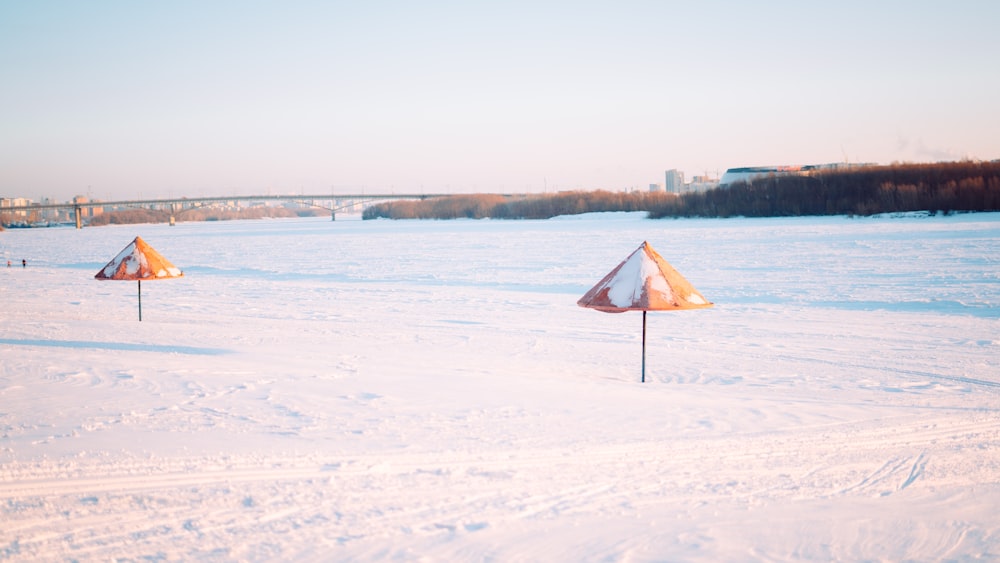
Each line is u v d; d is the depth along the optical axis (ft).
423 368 51.75
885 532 22.20
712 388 45.85
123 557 19.74
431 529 21.97
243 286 127.54
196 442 31.07
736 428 34.40
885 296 95.25
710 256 159.63
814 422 35.70
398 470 27.53
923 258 139.03
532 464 28.48
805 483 26.53
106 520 22.35
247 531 21.63
